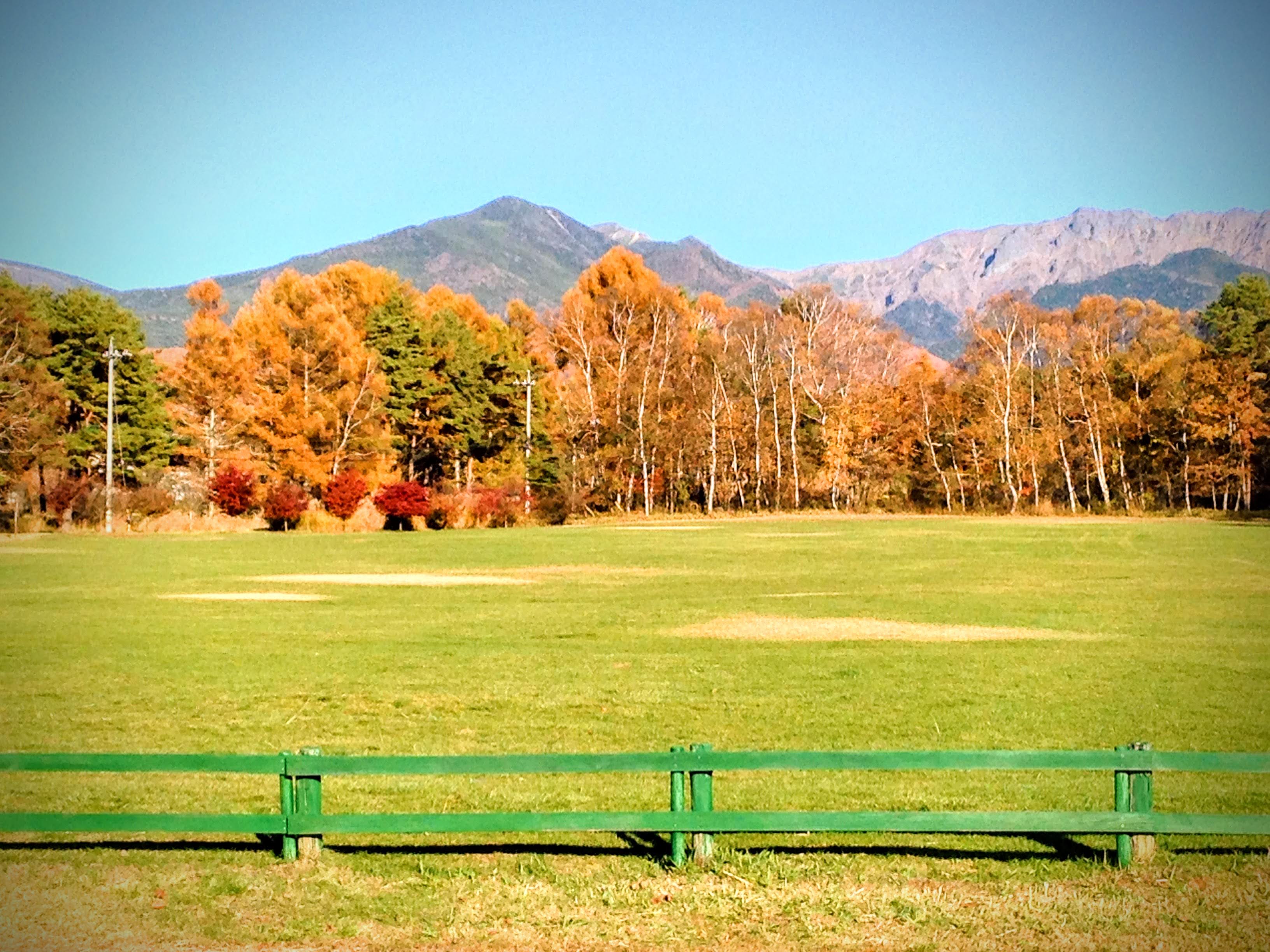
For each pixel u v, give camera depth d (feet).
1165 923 31.73
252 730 55.42
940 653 77.15
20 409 235.81
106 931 31.65
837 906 33.01
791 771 48.49
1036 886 34.30
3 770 35.70
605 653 77.71
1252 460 269.85
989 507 297.94
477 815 35.58
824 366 328.29
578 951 30.63
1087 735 53.78
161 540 204.44
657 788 45.29
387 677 69.00
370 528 244.83
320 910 33.04
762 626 90.68
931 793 44.24
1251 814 38.32
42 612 99.71
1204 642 81.61
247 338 271.49
